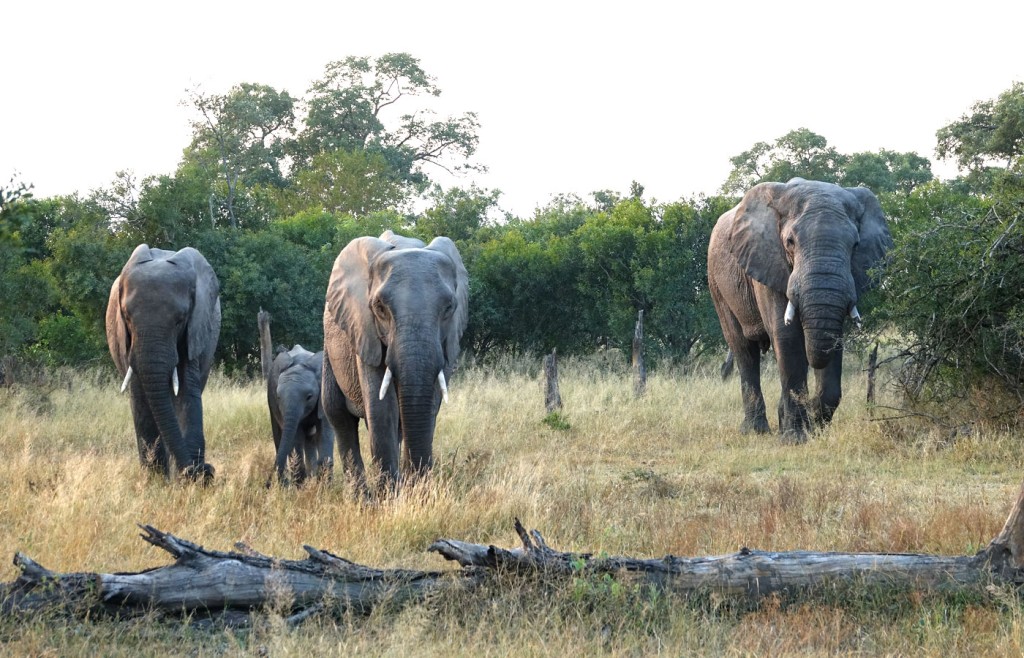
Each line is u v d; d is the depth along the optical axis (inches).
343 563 274.7
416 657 241.1
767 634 255.3
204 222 1070.4
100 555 328.5
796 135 2053.4
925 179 1993.1
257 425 689.0
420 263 416.8
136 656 245.3
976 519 346.0
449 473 448.8
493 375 866.1
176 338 500.7
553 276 1075.9
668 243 1005.2
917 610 267.7
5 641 247.4
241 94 2743.6
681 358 981.8
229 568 267.3
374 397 421.4
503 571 275.4
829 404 587.5
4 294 837.2
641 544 349.4
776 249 622.2
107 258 971.9
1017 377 554.3
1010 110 1481.3
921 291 557.0
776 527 351.6
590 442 614.2
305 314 1037.8
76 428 676.1
